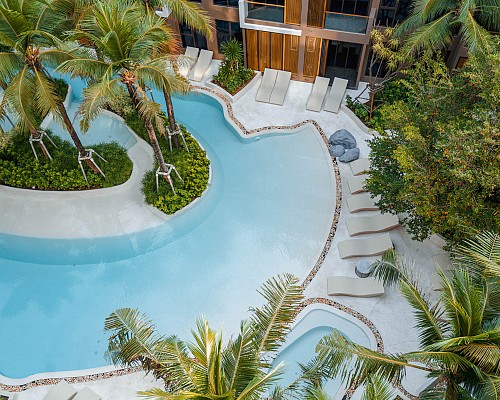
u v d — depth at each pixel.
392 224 18.73
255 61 25.62
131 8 14.97
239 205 20.72
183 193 20.56
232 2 23.50
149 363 11.64
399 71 23.11
